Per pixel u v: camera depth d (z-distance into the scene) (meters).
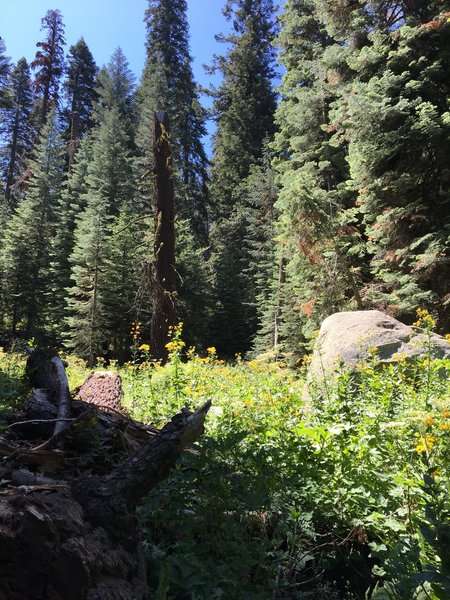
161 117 14.23
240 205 41.88
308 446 3.39
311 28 21.83
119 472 2.19
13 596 1.63
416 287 11.19
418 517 2.73
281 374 7.65
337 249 13.85
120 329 25.78
